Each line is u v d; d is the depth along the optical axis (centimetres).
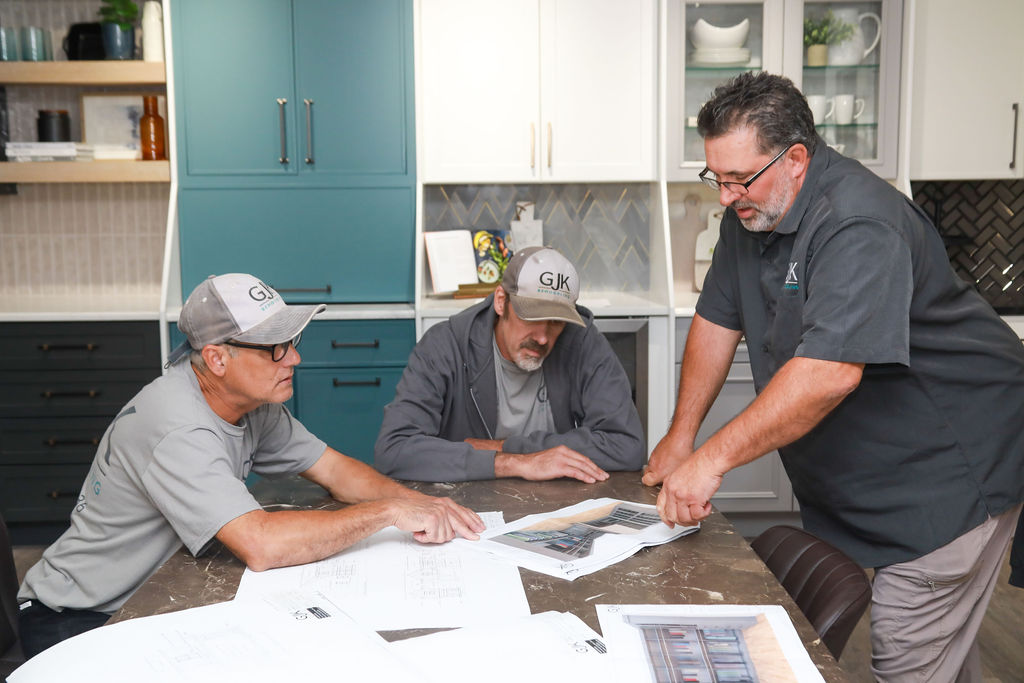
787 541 150
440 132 376
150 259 413
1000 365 179
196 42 365
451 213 412
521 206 411
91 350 360
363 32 367
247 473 171
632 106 378
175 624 112
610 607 118
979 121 381
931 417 175
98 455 165
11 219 410
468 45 372
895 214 156
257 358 152
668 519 151
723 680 99
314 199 375
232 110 369
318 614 115
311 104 370
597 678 99
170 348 361
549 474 184
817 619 129
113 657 104
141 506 158
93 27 380
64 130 385
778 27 371
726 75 376
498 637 108
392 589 125
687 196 419
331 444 369
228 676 99
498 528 152
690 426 200
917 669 185
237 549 136
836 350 148
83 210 410
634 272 420
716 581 129
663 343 371
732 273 196
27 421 362
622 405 206
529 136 378
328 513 141
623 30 374
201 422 151
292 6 365
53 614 164
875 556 184
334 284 380
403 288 382
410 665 101
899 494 179
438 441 191
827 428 182
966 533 176
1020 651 272
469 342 216
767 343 185
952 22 376
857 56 374
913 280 162
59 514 367
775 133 159
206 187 372
